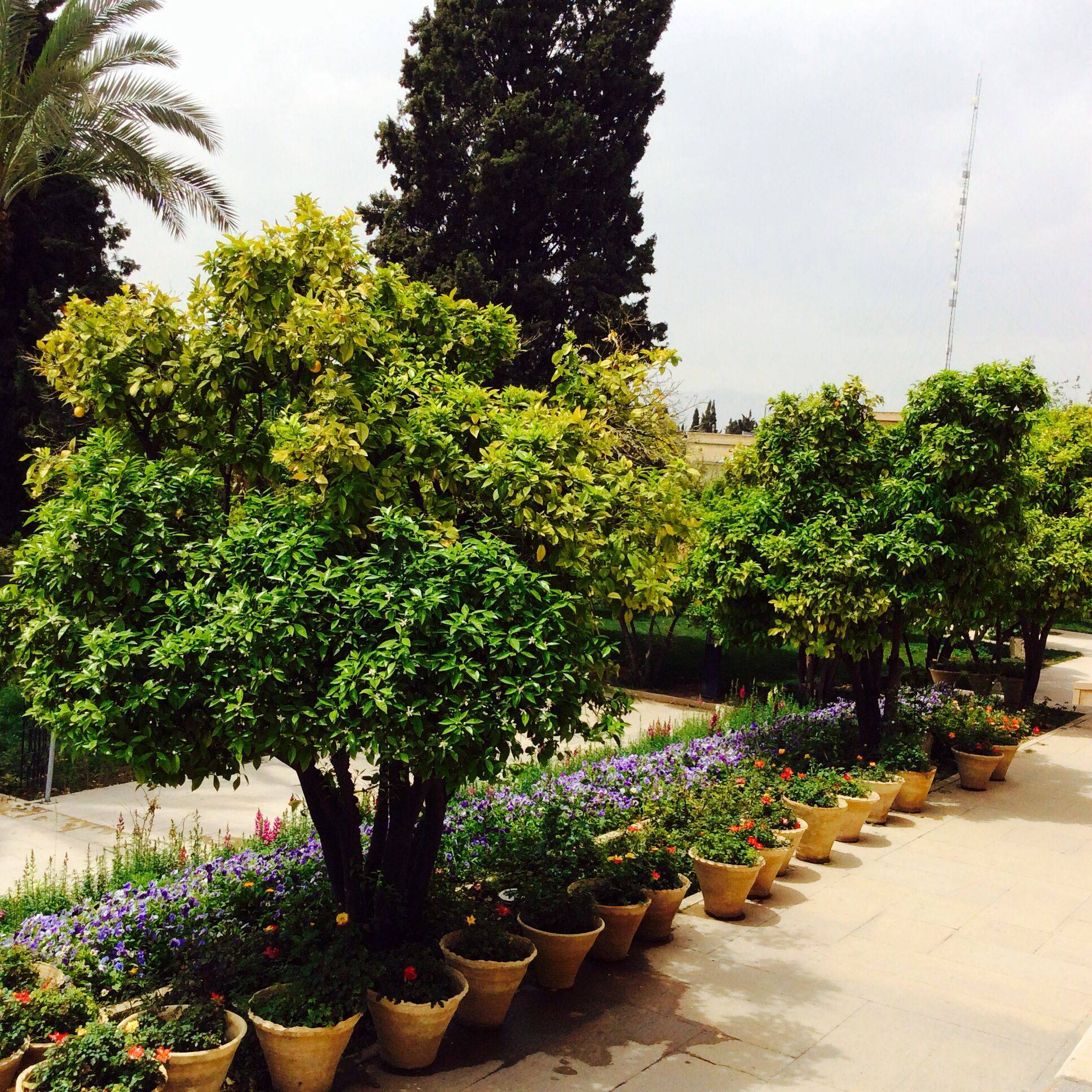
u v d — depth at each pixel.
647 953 6.06
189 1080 3.91
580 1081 4.53
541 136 18.34
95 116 12.87
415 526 4.32
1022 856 8.26
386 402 4.63
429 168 18.98
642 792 8.31
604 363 5.88
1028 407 9.24
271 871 6.00
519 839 6.72
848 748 10.30
